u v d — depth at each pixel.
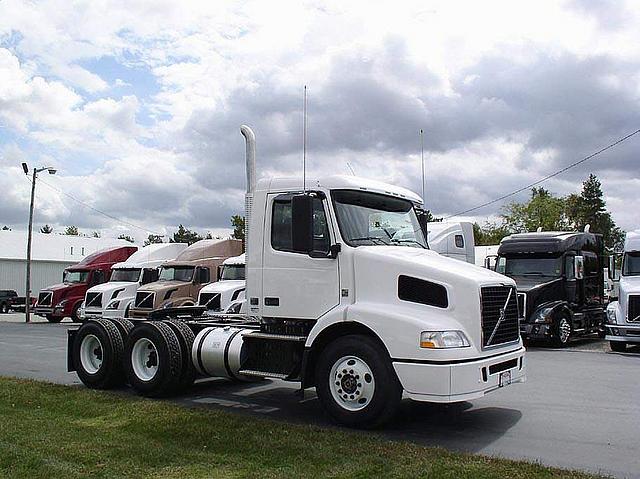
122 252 30.84
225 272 23.14
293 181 8.25
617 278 18.55
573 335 18.81
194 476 5.56
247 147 8.81
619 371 12.48
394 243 8.27
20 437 6.73
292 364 8.10
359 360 7.38
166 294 23.62
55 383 10.55
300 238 7.48
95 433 7.02
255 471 5.68
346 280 7.72
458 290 7.16
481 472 5.59
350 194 8.05
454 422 7.95
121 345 10.09
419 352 6.89
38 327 26.53
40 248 52.34
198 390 10.27
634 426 7.78
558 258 18.33
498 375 7.34
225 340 8.80
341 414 7.44
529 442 7.02
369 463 5.89
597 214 86.69
